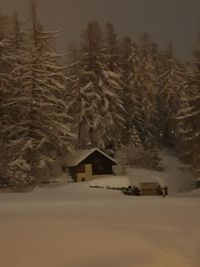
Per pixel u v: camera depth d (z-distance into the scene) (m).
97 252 12.20
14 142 44.66
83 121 60.41
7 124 46.50
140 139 74.25
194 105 51.91
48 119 47.09
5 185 44.06
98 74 62.59
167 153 77.75
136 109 74.38
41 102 47.00
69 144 49.12
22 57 48.56
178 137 79.56
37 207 26.92
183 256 12.76
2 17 48.28
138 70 77.00
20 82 47.25
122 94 73.38
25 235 13.76
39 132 46.16
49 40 51.03
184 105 77.69
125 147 68.19
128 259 11.70
